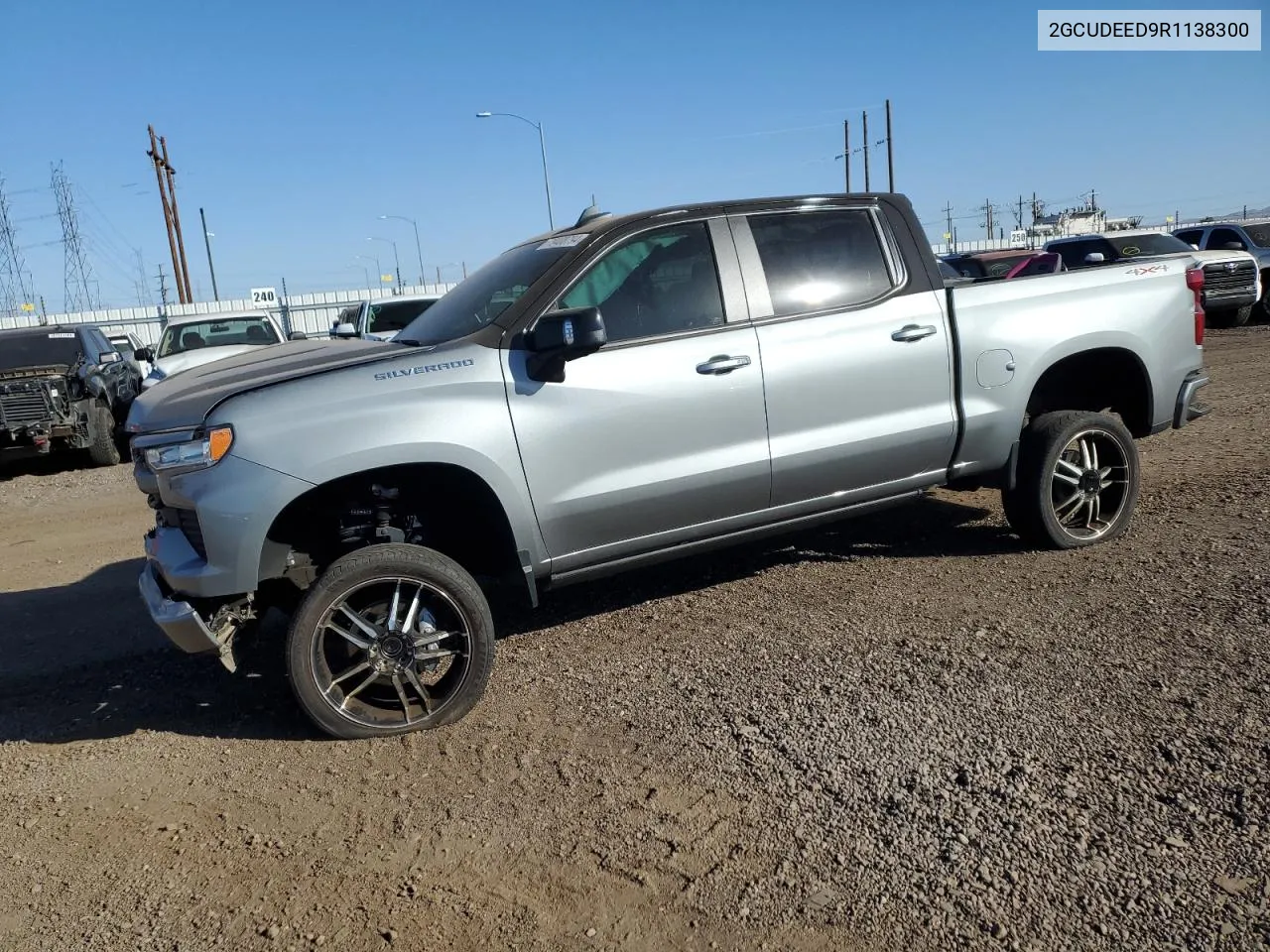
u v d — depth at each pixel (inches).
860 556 227.1
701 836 121.4
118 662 200.5
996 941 99.5
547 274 169.9
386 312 557.9
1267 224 803.4
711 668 170.4
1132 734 134.6
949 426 197.9
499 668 180.4
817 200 191.6
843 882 110.6
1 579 274.1
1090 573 199.0
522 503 162.9
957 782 127.4
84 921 114.7
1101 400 230.2
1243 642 158.1
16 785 149.3
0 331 526.9
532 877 116.6
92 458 497.7
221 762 152.9
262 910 114.4
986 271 688.4
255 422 148.9
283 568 156.5
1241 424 349.7
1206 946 96.5
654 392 171.0
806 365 183.2
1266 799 117.3
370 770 146.2
